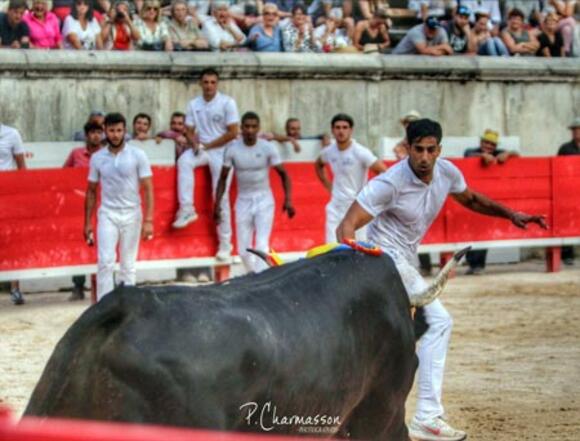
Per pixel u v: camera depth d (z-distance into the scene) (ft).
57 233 52.47
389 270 20.18
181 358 15.35
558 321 45.19
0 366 37.14
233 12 71.67
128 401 14.97
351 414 19.89
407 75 71.61
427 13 76.33
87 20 65.21
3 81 62.03
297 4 70.64
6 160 53.26
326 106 69.72
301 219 57.16
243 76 67.26
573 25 77.92
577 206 62.08
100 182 48.11
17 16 63.21
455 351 39.34
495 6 78.48
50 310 49.34
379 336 19.60
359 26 73.10
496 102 74.28
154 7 66.23
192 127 56.24
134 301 15.43
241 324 16.35
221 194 53.62
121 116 47.62
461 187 26.13
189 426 15.31
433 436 26.35
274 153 52.39
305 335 17.56
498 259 64.95
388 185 25.00
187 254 55.31
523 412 31.19
